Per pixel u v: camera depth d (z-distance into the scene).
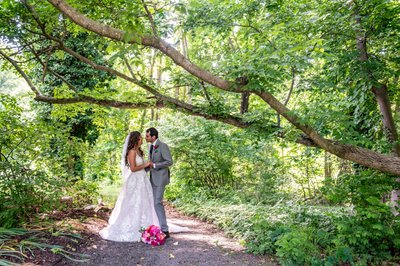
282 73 4.39
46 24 5.25
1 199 4.70
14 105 6.35
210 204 7.64
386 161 4.93
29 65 7.15
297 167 10.27
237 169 9.32
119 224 4.95
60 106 6.79
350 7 5.84
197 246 4.86
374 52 6.68
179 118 9.70
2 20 4.90
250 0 6.17
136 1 3.90
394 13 5.43
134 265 4.03
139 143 5.28
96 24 3.46
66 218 5.50
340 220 4.99
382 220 4.89
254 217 5.34
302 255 4.29
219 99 5.56
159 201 5.17
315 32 5.59
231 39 9.34
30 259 3.75
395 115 8.80
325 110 4.71
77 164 9.35
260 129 5.33
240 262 4.34
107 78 9.80
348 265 4.39
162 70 4.94
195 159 9.11
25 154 5.88
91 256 4.16
